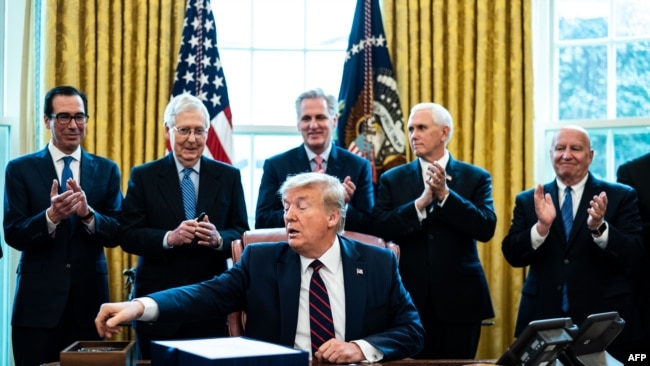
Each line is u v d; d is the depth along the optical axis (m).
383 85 4.84
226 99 4.81
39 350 3.73
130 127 4.79
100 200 3.93
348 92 4.82
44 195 3.83
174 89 4.75
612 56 5.09
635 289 4.05
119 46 4.77
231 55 5.18
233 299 2.85
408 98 4.89
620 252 3.74
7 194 3.84
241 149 5.15
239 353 2.04
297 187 2.83
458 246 3.96
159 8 4.83
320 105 4.12
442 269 3.92
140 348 3.64
